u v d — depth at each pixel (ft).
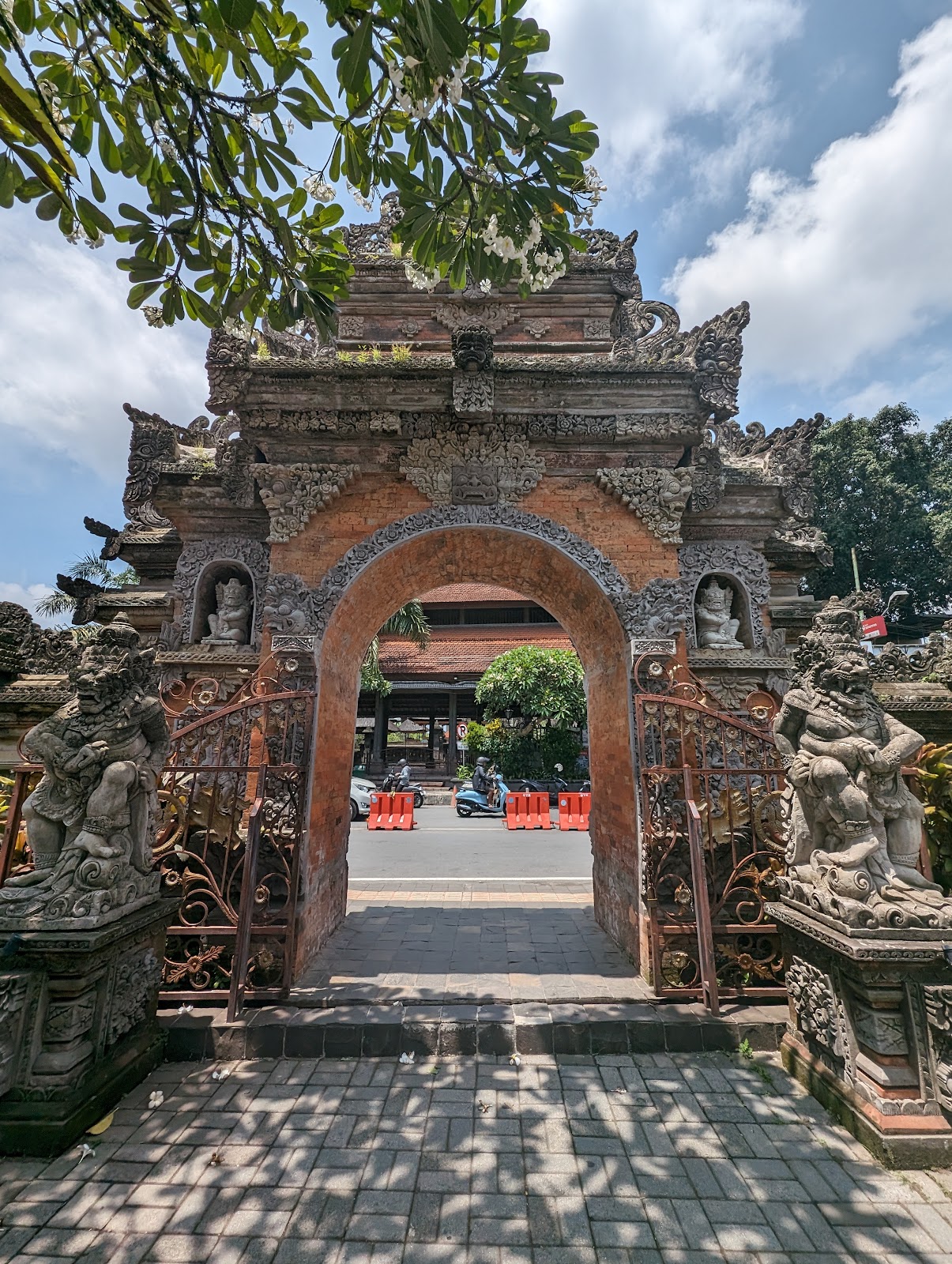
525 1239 9.45
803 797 14.30
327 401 21.97
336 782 22.63
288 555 21.49
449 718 102.22
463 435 22.22
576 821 59.88
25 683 21.09
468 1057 14.89
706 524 24.14
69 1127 11.21
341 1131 12.01
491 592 102.22
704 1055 14.97
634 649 20.35
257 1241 9.38
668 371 21.71
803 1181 10.64
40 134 9.23
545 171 11.65
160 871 14.87
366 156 11.93
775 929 16.66
